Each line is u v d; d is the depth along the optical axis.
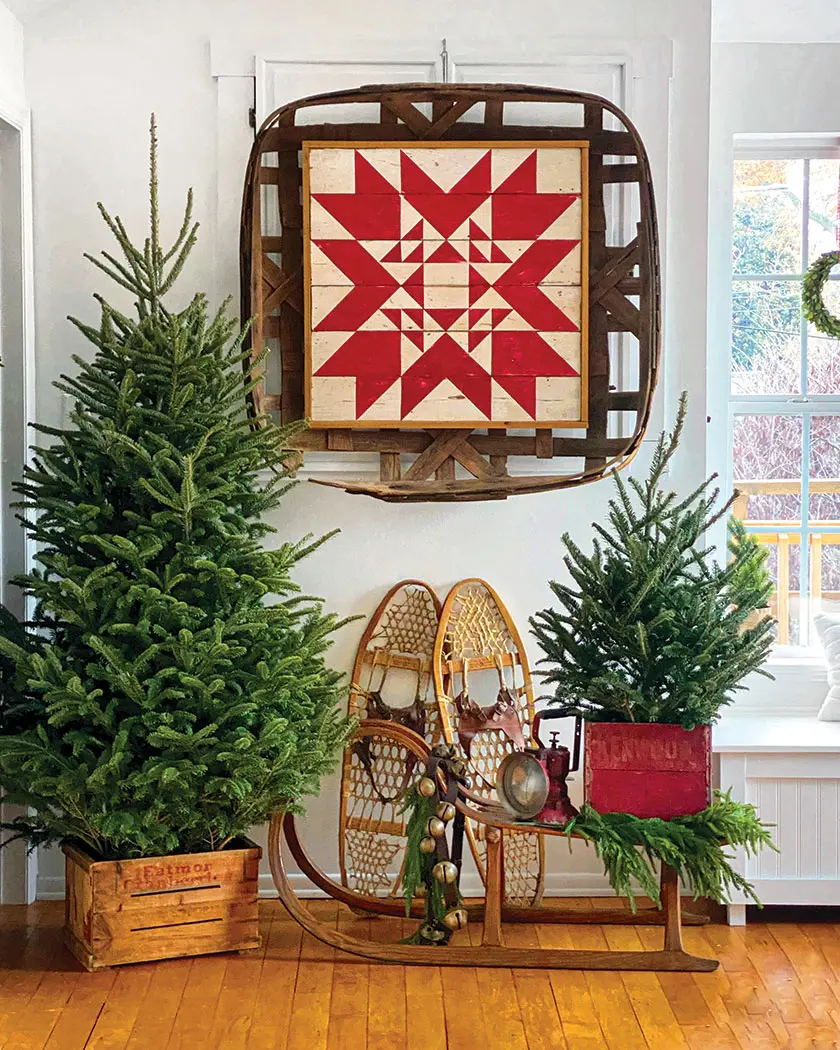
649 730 3.19
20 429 3.68
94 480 3.15
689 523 3.29
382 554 3.82
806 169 4.15
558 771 3.27
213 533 3.20
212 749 3.08
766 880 3.52
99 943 3.21
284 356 3.71
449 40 3.72
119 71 3.72
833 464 4.19
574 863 3.82
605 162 3.79
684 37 3.78
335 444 3.72
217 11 3.71
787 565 4.21
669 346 3.82
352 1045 2.80
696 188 3.80
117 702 3.08
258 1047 2.79
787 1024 2.91
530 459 3.82
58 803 3.16
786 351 4.18
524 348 3.71
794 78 4.01
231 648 3.08
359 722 3.56
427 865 3.30
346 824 3.72
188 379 3.17
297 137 3.67
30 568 3.72
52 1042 2.82
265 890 3.82
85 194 3.73
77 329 3.76
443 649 3.73
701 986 3.12
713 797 3.33
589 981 3.15
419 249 3.68
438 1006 3.01
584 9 3.76
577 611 3.30
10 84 3.59
